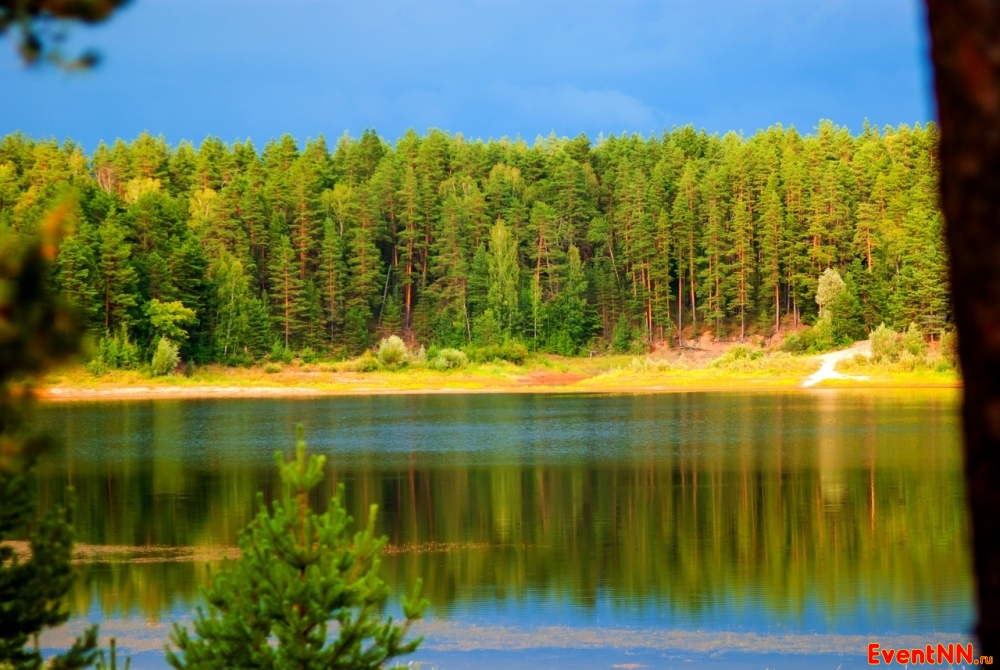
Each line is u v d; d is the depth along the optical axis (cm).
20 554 2297
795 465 4294
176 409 8300
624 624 1981
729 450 4912
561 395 9981
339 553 1166
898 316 11394
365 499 3631
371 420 7131
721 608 2095
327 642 1764
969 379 346
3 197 12544
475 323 13262
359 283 13538
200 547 2706
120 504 3475
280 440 5731
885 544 2677
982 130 339
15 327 482
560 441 5525
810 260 13512
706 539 2811
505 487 3881
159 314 11019
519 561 2575
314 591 1120
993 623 343
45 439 561
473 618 2042
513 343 12850
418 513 3322
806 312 13525
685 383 10825
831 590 2220
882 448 4831
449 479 4116
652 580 2350
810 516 3114
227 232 13188
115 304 10906
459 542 2830
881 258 13238
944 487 3606
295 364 12106
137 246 11812
